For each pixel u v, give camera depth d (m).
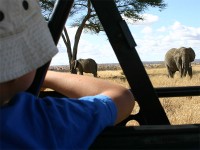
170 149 1.42
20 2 1.34
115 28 1.77
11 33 1.31
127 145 1.42
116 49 1.79
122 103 1.65
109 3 1.78
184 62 31.20
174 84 17.52
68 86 1.87
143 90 1.83
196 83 18.55
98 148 1.42
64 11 1.79
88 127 1.42
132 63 1.81
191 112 7.30
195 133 1.45
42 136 1.34
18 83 1.38
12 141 1.28
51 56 1.39
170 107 8.18
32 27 1.37
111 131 1.45
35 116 1.35
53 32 1.78
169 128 1.45
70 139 1.37
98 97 1.59
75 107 1.44
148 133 1.43
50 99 1.44
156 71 45.00
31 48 1.35
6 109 1.31
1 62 1.30
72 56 34.12
